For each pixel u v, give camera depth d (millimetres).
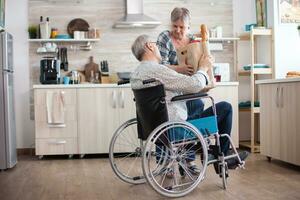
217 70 5191
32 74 5371
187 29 3512
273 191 2863
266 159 4379
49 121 4828
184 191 2754
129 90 4965
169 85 2783
